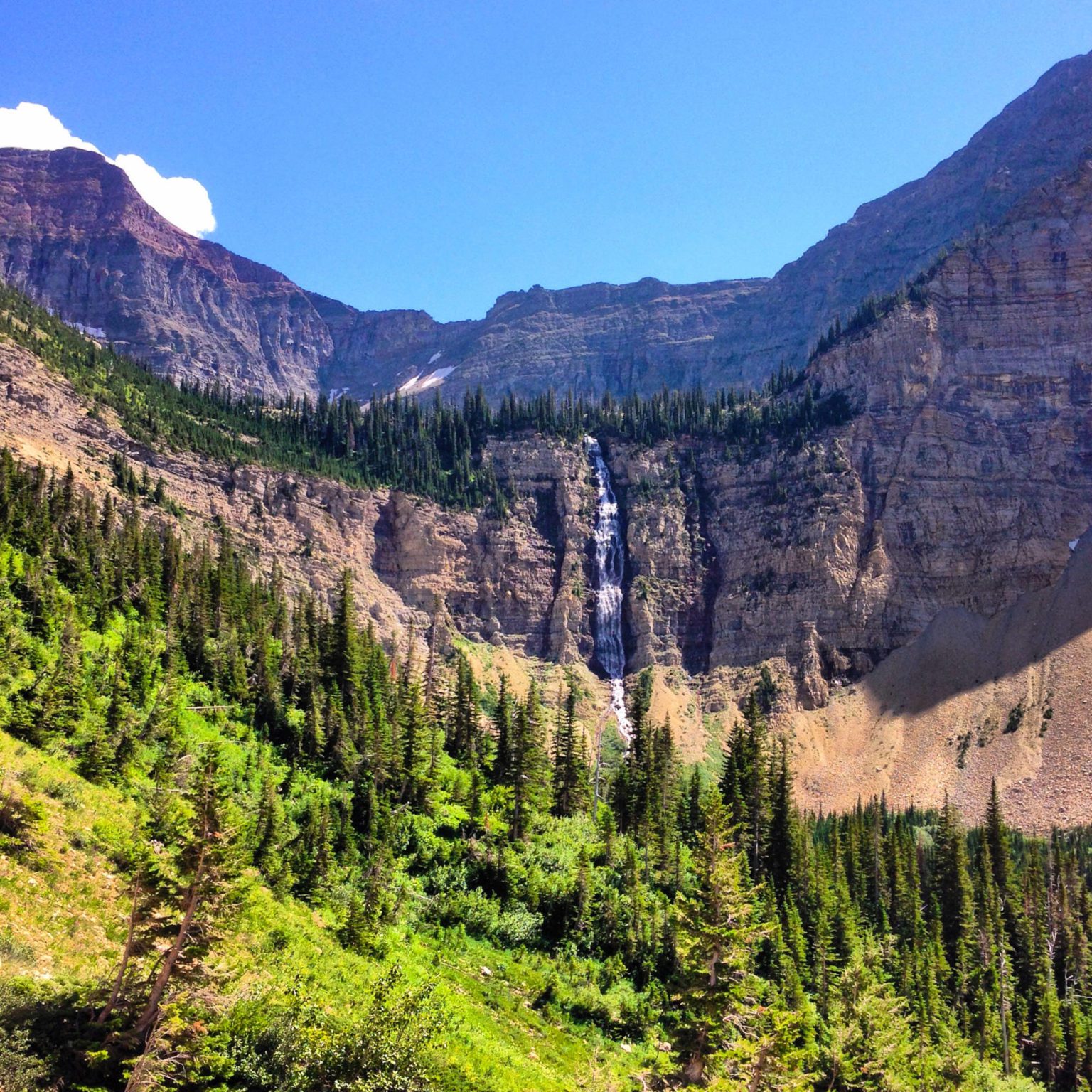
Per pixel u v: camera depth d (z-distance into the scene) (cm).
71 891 4247
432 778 9269
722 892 5516
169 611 10488
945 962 9938
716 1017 5238
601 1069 5822
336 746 9138
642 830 10188
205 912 3425
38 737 6056
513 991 6750
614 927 7912
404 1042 3544
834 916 9494
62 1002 3328
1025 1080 8506
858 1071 6216
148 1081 3089
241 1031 3606
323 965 5181
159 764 6569
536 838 9294
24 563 10094
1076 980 10562
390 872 7556
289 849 6712
